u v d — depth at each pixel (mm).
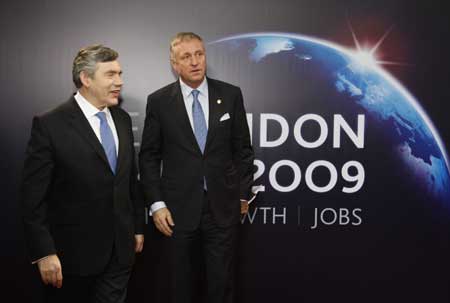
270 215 3301
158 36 3178
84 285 2551
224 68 3219
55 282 2346
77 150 2375
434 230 3383
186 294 2826
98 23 3150
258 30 3217
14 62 3135
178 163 2777
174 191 2779
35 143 2350
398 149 3332
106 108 2535
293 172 3293
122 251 2488
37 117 2373
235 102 2857
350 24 3256
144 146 2859
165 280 3270
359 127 3299
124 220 2494
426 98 3320
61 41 3141
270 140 3270
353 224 3344
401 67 3297
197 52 2723
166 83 3195
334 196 3322
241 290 3320
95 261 2434
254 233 3311
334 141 3293
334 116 3281
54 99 3164
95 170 2402
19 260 3209
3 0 3107
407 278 3379
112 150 2486
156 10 3168
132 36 3168
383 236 3359
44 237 2316
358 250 3355
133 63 3178
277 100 3252
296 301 3350
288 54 3240
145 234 3250
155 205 2768
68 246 2426
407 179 3348
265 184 3289
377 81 3291
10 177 3174
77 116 2414
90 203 2412
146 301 3268
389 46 3283
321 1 3232
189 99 2828
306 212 3316
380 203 3346
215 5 3189
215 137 2766
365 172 3324
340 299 3363
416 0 3285
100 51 2422
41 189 2336
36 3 3119
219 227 2779
